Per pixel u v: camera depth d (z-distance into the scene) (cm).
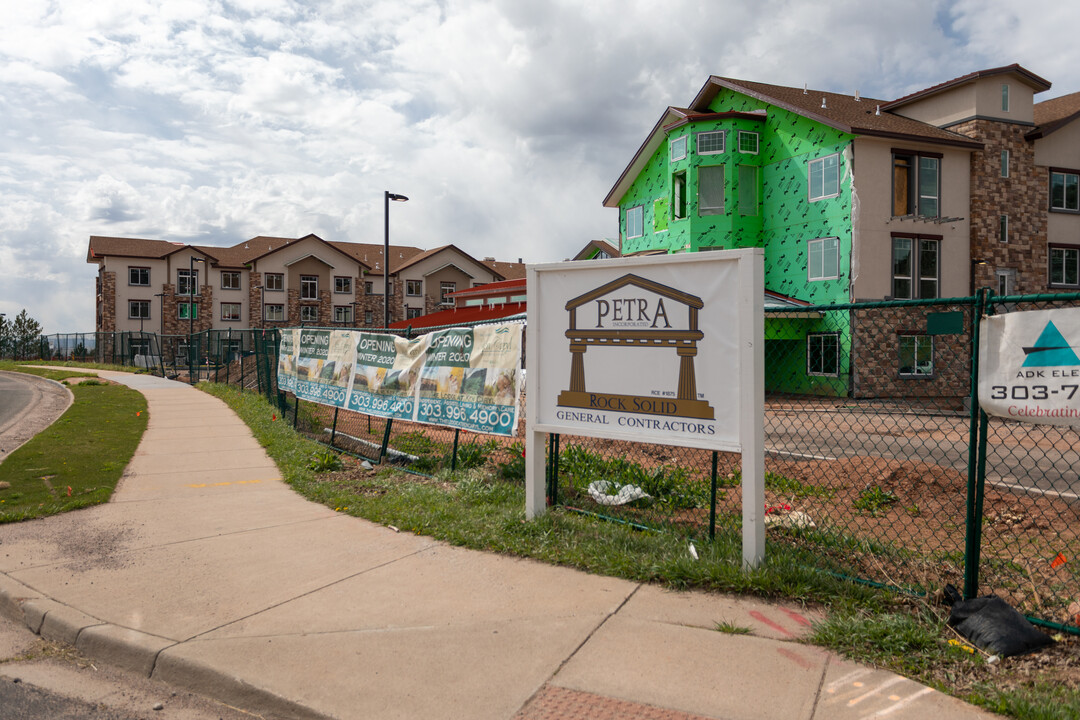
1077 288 3016
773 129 2934
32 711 346
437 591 470
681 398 524
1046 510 672
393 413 913
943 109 2952
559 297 595
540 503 608
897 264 2659
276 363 1589
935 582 457
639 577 482
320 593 470
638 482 736
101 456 1006
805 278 2781
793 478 855
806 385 2659
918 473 791
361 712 324
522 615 426
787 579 457
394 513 659
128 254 5925
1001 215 2866
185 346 6031
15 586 488
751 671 353
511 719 315
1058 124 2912
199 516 680
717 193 2994
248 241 6756
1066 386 375
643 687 339
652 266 538
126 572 516
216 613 439
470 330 777
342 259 6538
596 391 573
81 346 5353
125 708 350
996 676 345
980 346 411
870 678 345
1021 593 445
